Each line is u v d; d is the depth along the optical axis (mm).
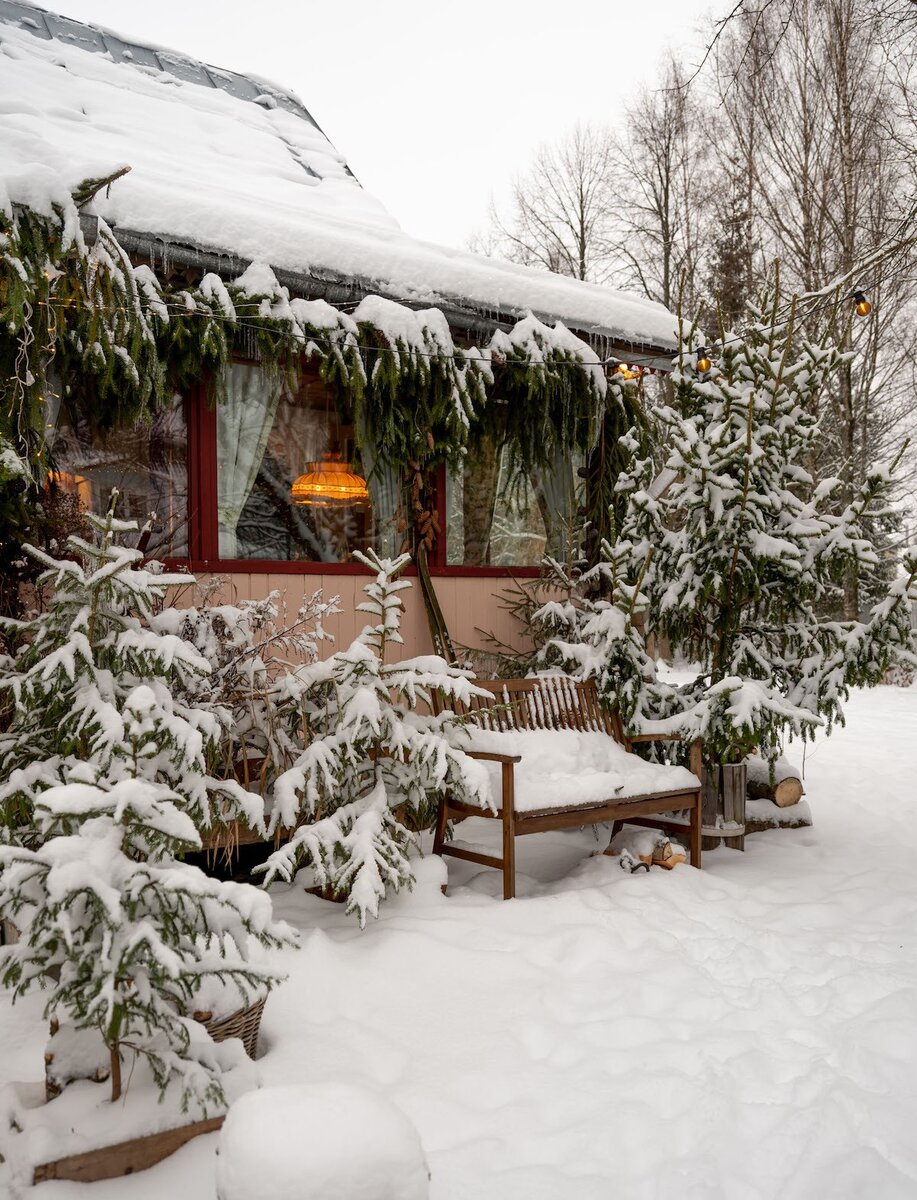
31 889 2154
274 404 5246
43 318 3580
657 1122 2391
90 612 3283
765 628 5309
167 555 4906
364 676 4078
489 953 3424
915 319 17344
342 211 6242
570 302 5879
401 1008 3033
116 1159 2080
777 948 3561
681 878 4391
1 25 6512
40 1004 2951
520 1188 2121
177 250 4383
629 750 5195
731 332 5453
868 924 3877
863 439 16984
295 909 4000
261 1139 1742
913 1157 2271
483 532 6164
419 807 4219
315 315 4820
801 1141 2324
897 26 7430
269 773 4215
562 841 5305
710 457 4895
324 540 5453
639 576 5129
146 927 2041
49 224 3408
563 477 6508
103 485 4691
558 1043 2811
